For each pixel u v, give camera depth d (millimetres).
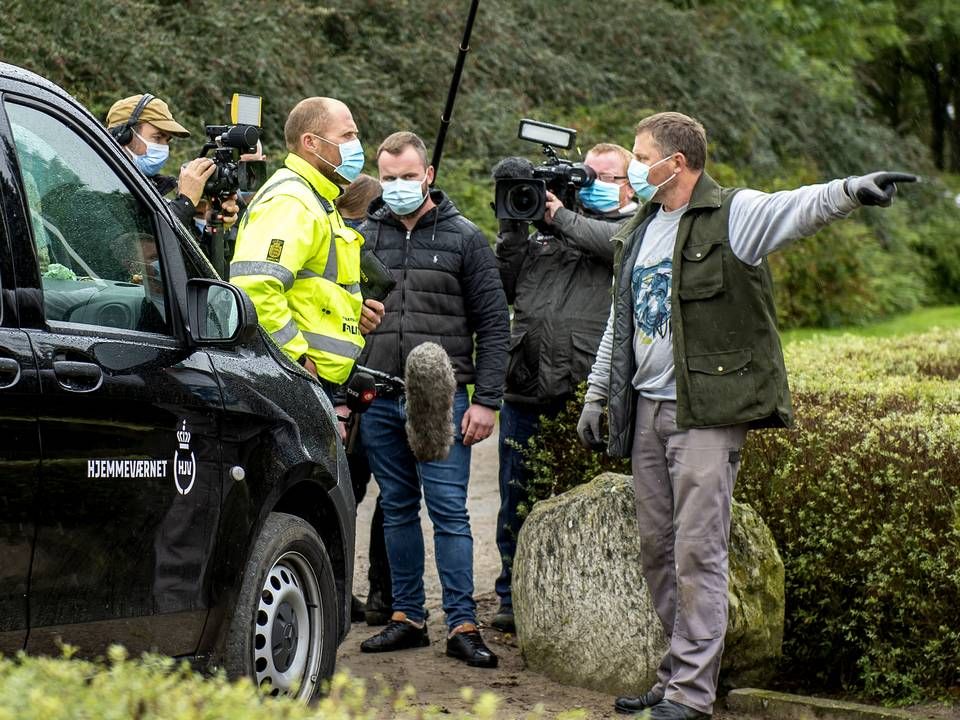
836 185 5430
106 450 4270
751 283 5797
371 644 7410
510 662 7270
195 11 19094
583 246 7395
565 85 24562
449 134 21391
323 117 6281
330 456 5555
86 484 4184
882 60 45406
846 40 37094
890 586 6316
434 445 7004
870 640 6594
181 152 15781
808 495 6734
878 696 6570
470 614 7254
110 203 4688
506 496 7922
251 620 4906
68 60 16109
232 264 5953
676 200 6016
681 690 5898
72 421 4145
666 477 6125
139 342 4555
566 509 6855
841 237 26422
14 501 3930
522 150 21734
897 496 6352
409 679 6863
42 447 4031
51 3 16094
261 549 5008
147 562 4445
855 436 6699
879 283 27828
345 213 8000
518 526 7910
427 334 7332
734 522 6559
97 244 4570
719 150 26562
